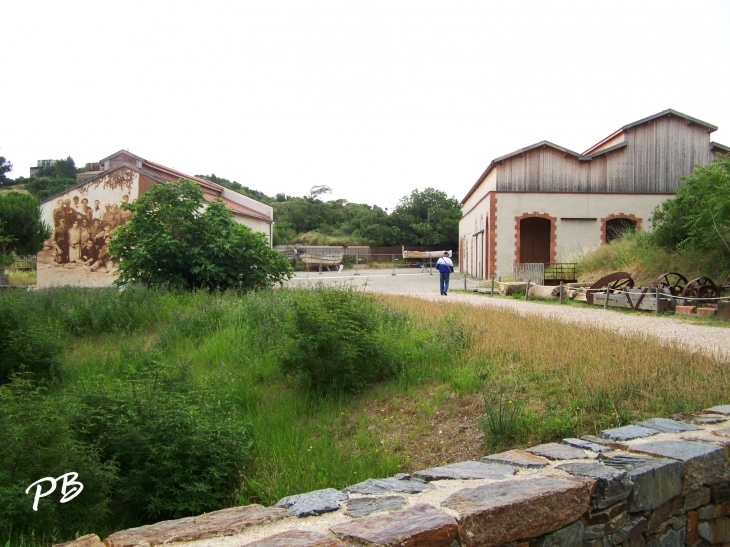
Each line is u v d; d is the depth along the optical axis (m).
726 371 6.80
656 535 3.95
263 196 89.19
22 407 4.95
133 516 5.06
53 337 8.85
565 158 28.67
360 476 5.36
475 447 5.77
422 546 2.87
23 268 34.84
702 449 4.30
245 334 10.12
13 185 70.62
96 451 5.06
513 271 27.39
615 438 4.62
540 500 3.34
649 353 7.50
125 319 11.41
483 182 32.69
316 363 7.50
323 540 2.78
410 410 6.80
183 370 7.11
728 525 4.36
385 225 61.81
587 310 14.86
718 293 14.38
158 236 15.35
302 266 45.28
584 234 28.64
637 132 28.58
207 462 5.35
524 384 6.81
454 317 10.68
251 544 2.75
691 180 16.42
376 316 9.83
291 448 6.00
